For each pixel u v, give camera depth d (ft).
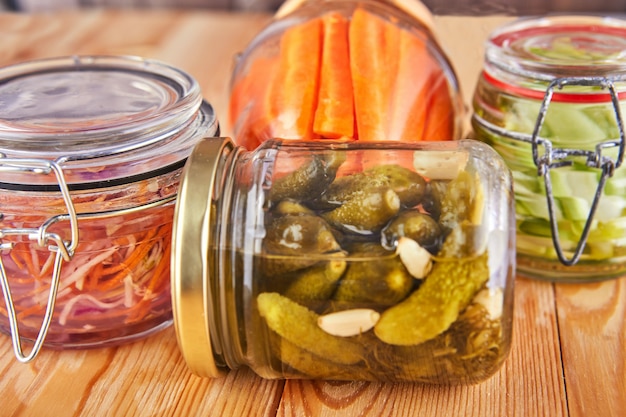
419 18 1.58
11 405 1.19
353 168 1.17
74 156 1.17
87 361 1.27
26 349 1.30
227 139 1.20
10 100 1.34
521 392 1.20
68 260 1.18
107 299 1.26
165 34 2.51
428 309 1.09
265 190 1.14
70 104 1.32
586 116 1.32
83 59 1.46
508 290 1.11
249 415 1.18
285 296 1.11
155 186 1.23
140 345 1.31
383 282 1.09
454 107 1.51
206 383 1.23
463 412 1.17
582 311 1.36
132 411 1.18
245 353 1.17
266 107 1.40
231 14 2.75
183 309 1.11
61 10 3.01
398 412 1.17
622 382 1.22
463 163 1.15
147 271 1.26
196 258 1.10
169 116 1.23
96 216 1.20
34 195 1.19
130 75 1.44
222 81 2.11
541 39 1.46
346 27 1.48
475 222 1.10
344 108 1.36
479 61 1.69
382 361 1.14
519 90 1.36
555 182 1.35
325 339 1.11
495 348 1.12
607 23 1.54
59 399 1.20
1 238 1.20
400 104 1.39
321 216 1.13
